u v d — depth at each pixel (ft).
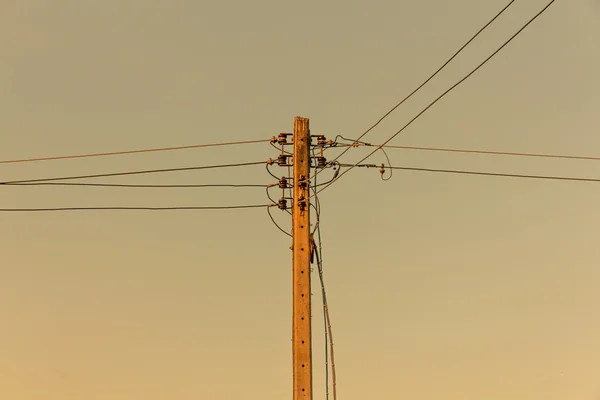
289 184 104.83
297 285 97.71
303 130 103.86
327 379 98.27
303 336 95.76
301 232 99.86
